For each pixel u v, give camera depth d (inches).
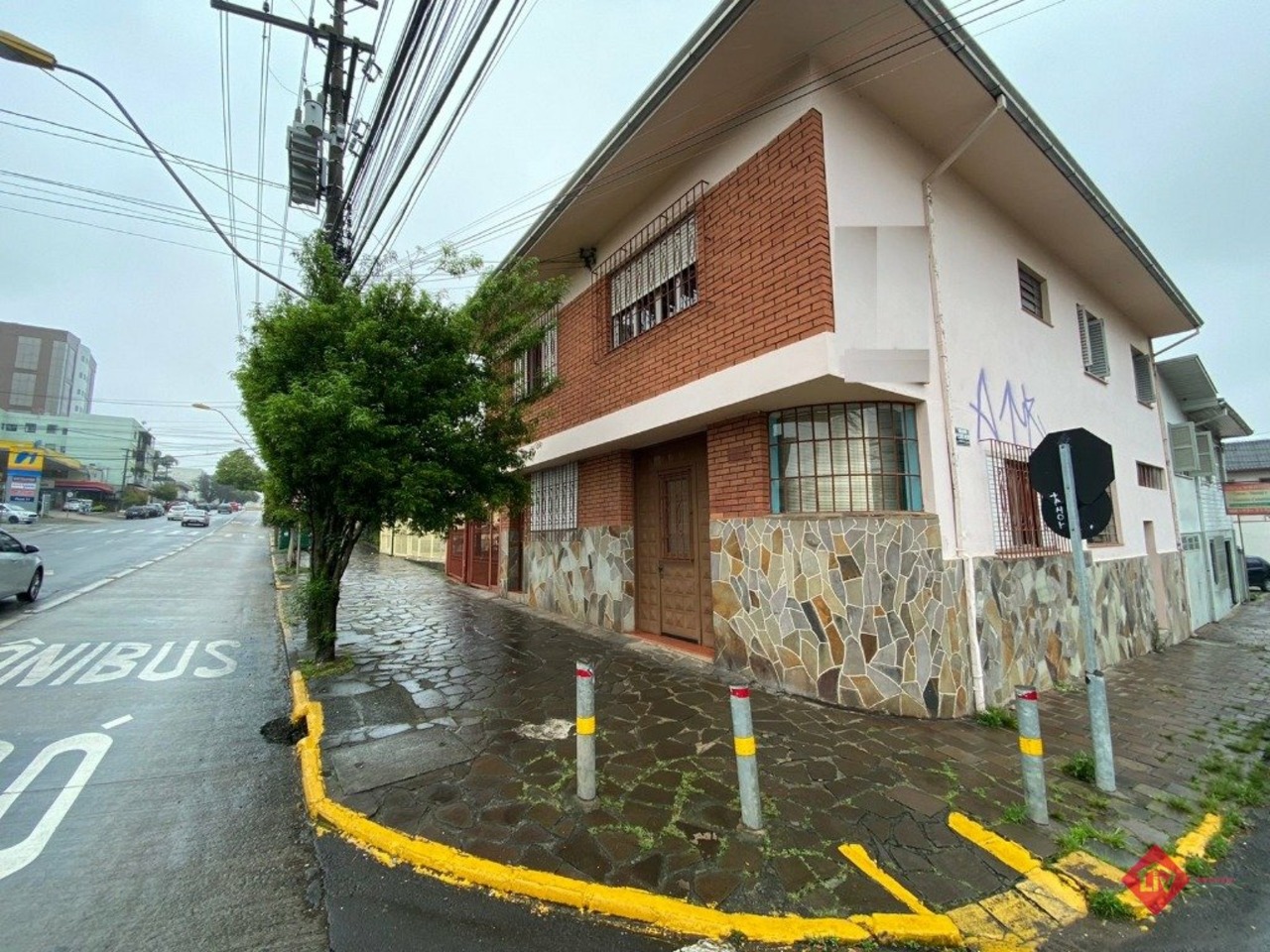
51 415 2428.6
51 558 703.7
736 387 226.1
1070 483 166.2
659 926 102.9
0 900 105.3
